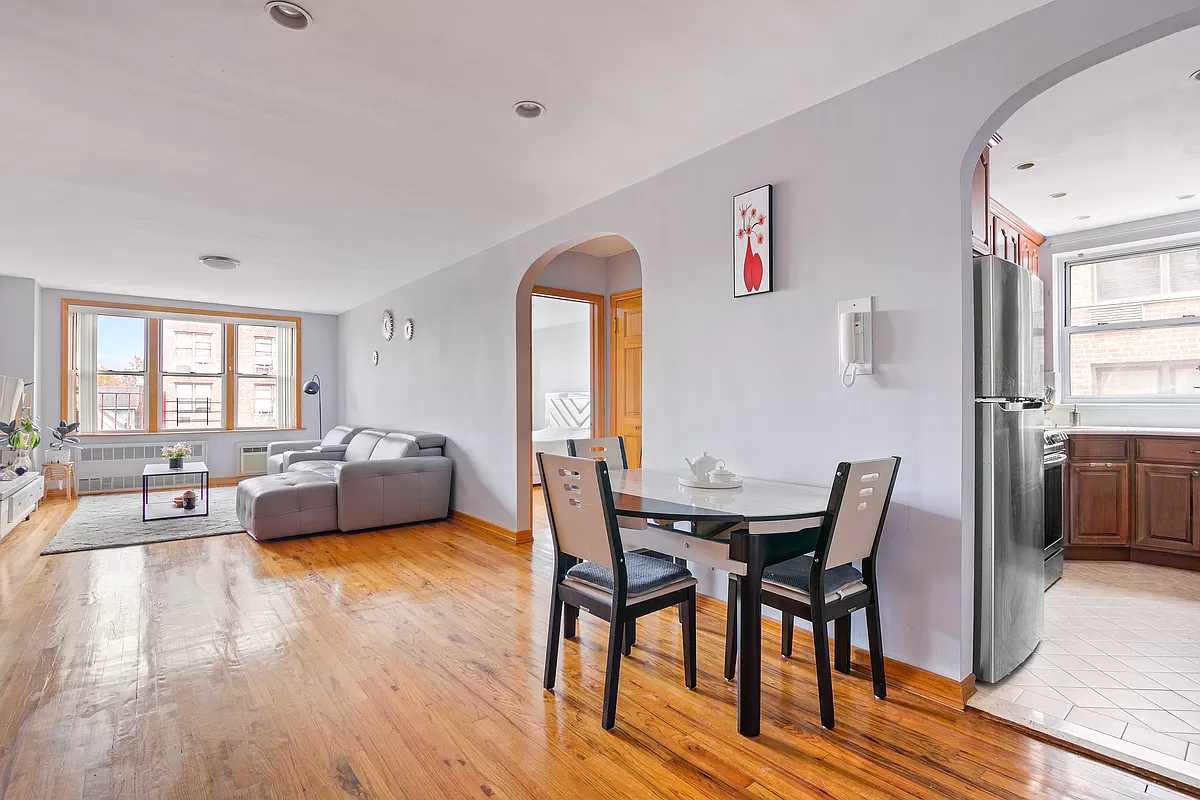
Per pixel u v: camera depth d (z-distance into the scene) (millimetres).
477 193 3586
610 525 1932
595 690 2199
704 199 3020
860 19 1957
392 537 4590
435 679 2277
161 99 2439
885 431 2316
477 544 4375
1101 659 2443
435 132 2771
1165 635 2689
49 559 3936
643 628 2803
